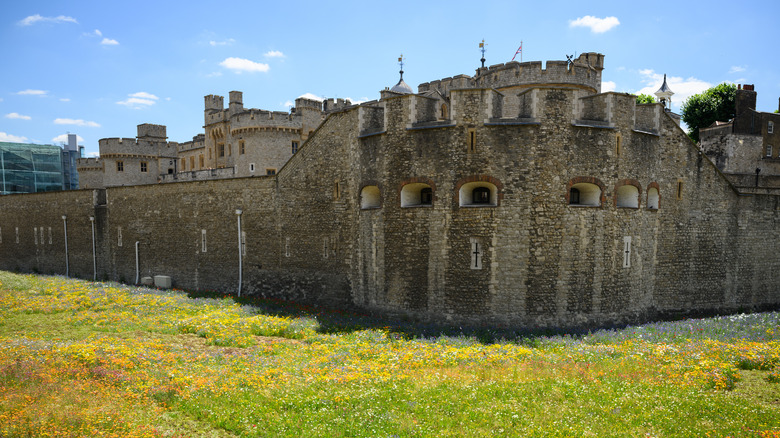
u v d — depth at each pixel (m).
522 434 10.31
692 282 26.78
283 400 12.16
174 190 35.88
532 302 21.50
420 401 12.04
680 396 12.21
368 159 24.59
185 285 35.28
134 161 56.97
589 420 10.95
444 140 22.22
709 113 57.22
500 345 17.89
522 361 15.66
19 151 81.44
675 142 25.88
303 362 15.89
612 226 22.62
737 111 49.75
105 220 41.28
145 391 12.55
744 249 28.23
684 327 20.98
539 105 21.39
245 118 46.41
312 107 48.81
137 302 27.06
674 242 26.14
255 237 31.05
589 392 12.48
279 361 16.03
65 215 44.94
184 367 14.98
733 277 27.98
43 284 33.69
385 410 11.50
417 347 17.72
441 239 22.34
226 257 32.66
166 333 20.44
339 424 10.79
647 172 24.16
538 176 21.41
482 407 11.66
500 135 21.50
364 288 25.22
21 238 49.69
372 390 12.65
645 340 18.64
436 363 15.47
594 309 22.28
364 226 25.03
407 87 45.97
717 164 43.97
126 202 39.47
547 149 21.44
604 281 22.48
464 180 21.88
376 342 18.69
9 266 51.12
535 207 21.41
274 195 30.08
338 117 26.58
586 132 21.97
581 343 18.20
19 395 11.63
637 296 23.97
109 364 14.49
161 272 37.03
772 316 23.62
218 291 33.09
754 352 15.40
